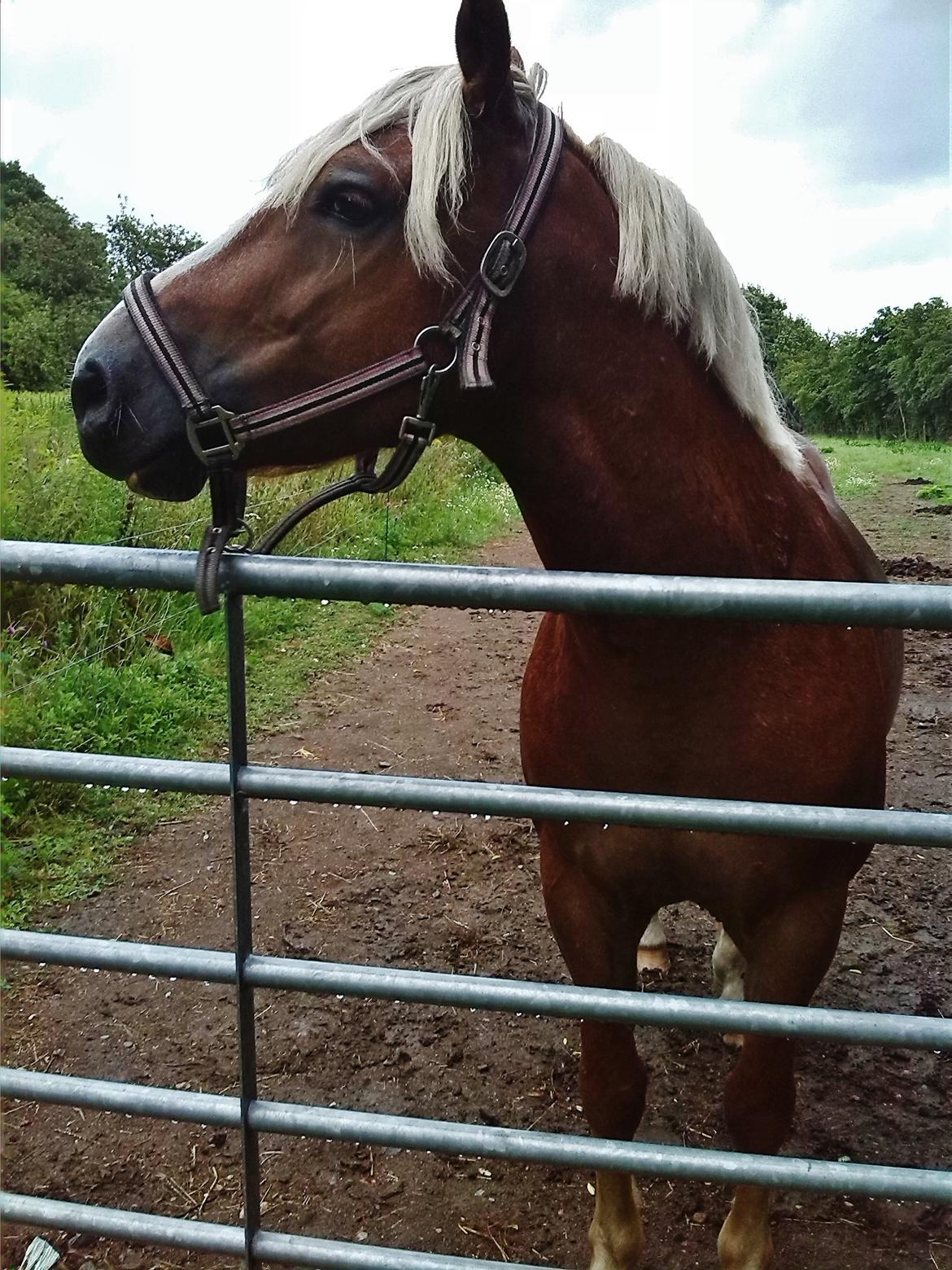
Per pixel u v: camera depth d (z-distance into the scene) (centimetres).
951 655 526
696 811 94
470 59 116
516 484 134
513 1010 102
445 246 118
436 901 283
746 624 124
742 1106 144
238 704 100
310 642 527
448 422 127
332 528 631
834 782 133
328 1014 232
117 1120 199
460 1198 180
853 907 279
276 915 273
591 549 130
